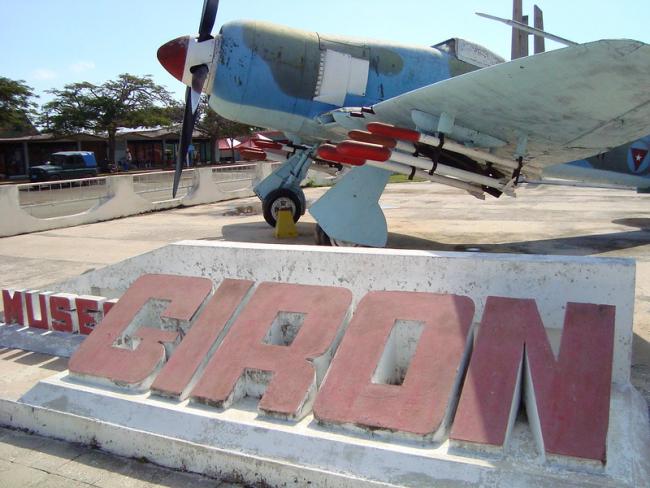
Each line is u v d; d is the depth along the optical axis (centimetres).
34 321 454
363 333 300
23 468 290
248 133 4631
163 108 4356
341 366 287
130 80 4116
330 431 268
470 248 779
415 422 255
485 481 229
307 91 741
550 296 299
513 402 258
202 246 391
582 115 529
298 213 962
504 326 282
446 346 281
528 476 226
